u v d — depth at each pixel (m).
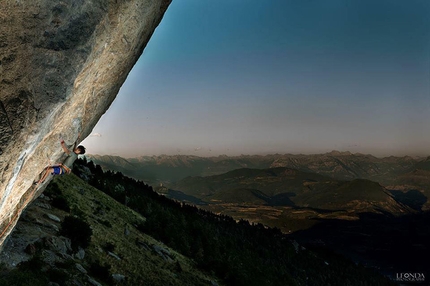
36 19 7.77
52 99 8.21
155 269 42.16
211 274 62.59
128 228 56.75
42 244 25.56
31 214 30.38
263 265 129.50
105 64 12.46
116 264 35.72
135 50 15.29
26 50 7.72
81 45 8.59
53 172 11.36
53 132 10.44
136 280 34.84
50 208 36.78
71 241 30.88
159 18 16.69
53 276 22.00
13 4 7.42
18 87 7.67
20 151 7.98
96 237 39.31
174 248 68.88
